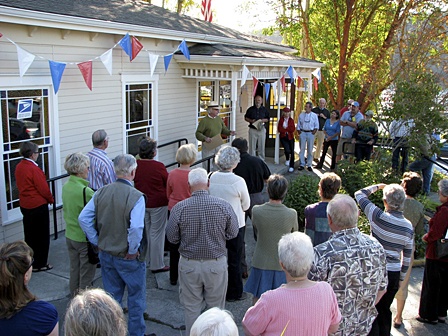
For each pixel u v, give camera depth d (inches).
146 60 350.6
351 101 532.7
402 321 191.8
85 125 299.1
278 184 159.0
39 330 93.8
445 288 186.9
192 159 205.2
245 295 205.8
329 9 646.5
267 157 525.7
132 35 316.8
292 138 474.6
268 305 98.7
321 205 162.1
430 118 348.5
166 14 449.4
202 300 158.7
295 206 287.4
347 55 634.8
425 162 383.6
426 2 566.6
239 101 520.4
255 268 164.1
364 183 327.3
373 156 442.9
